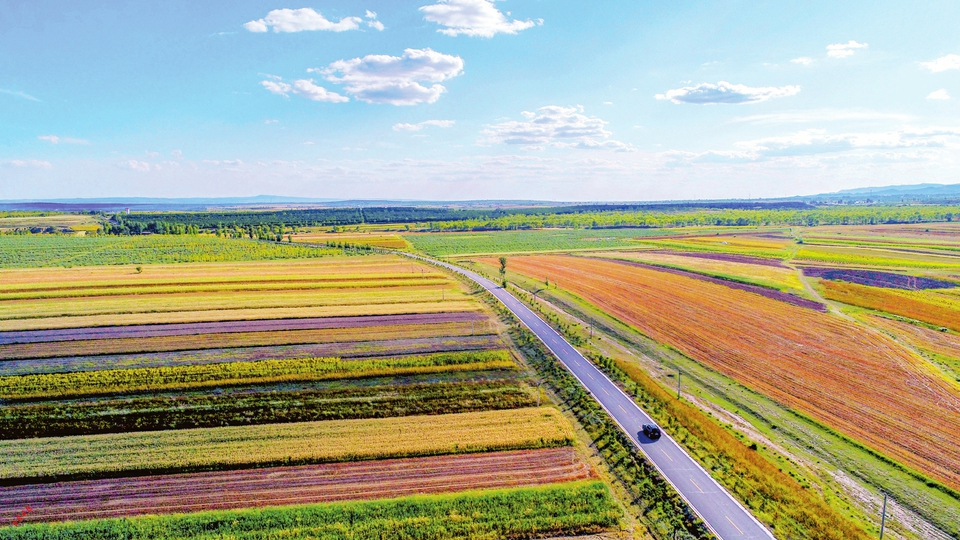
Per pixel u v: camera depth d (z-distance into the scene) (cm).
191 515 4062
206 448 4984
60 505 4225
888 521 4175
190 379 6488
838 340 8169
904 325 8925
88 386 6244
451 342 7894
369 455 4888
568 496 4288
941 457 4975
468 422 5509
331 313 9362
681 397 6316
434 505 4172
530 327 8706
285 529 3931
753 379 6775
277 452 4912
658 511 4200
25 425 5391
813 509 4219
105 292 10669
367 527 3950
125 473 4625
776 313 9700
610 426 5428
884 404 6022
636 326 9031
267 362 7000
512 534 3909
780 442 5322
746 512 4159
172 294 10756
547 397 6166
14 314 9094
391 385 6425
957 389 6400
